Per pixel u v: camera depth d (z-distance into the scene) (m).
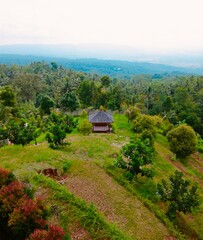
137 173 28.17
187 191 24.20
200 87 118.31
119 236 17.25
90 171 27.64
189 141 45.16
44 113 74.12
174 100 96.00
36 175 23.05
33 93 106.12
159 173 34.69
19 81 106.12
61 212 18.56
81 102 90.50
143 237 19.86
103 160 32.97
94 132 52.66
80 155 34.06
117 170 29.66
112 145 40.38
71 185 24.77
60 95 97.69
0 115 57.97
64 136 35.12
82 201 19.89
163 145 50.16
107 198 23.48
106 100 88.69
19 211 14.69
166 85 135.50
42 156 28.81
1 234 15.45
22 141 35.78
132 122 58.97
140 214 22.38
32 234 13.44
